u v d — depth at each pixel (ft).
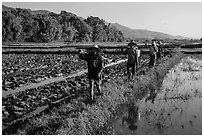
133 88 58.29
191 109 47.75
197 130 37.58
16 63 107.96
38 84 65.92
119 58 128.88
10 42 321.52
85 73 83.46
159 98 55.72
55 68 94.32
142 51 164.66
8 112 42.78
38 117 37.88
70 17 451.12
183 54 160.04
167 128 38.17
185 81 75.31
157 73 80.94
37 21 360.48
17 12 363.76
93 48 45.55
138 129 37.76
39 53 162.40
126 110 46.65
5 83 64.85
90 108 40.22
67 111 39.09
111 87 52.95
